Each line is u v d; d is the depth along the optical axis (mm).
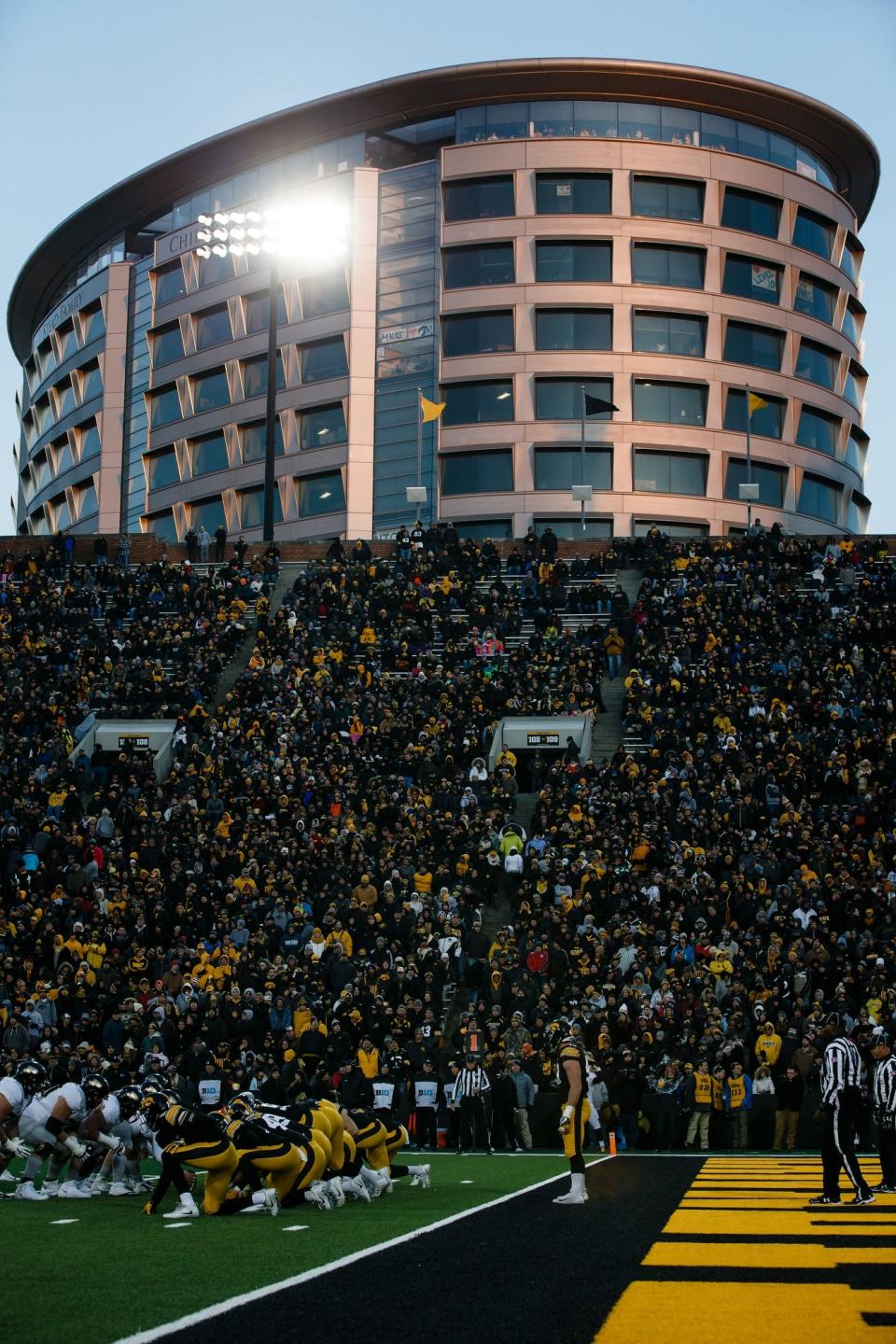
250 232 64188
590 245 93062
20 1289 10461
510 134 95750
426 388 92938
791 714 43406
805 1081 27375
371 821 39906
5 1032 29859
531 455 90812
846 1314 9047
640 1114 27750
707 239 94250
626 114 95812
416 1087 27938
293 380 97188
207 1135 15750
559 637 49969
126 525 106500
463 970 33594
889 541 56344
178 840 39312
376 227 95812
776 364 96125
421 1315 9172
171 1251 12555
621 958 31875
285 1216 15477
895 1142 17328
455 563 56062
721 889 33938
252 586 55812
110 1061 25484
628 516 90062
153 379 105500
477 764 41875
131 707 47594
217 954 33781
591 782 40688
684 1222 14266
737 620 48938
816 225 99438
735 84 95562
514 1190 18766
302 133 101125
